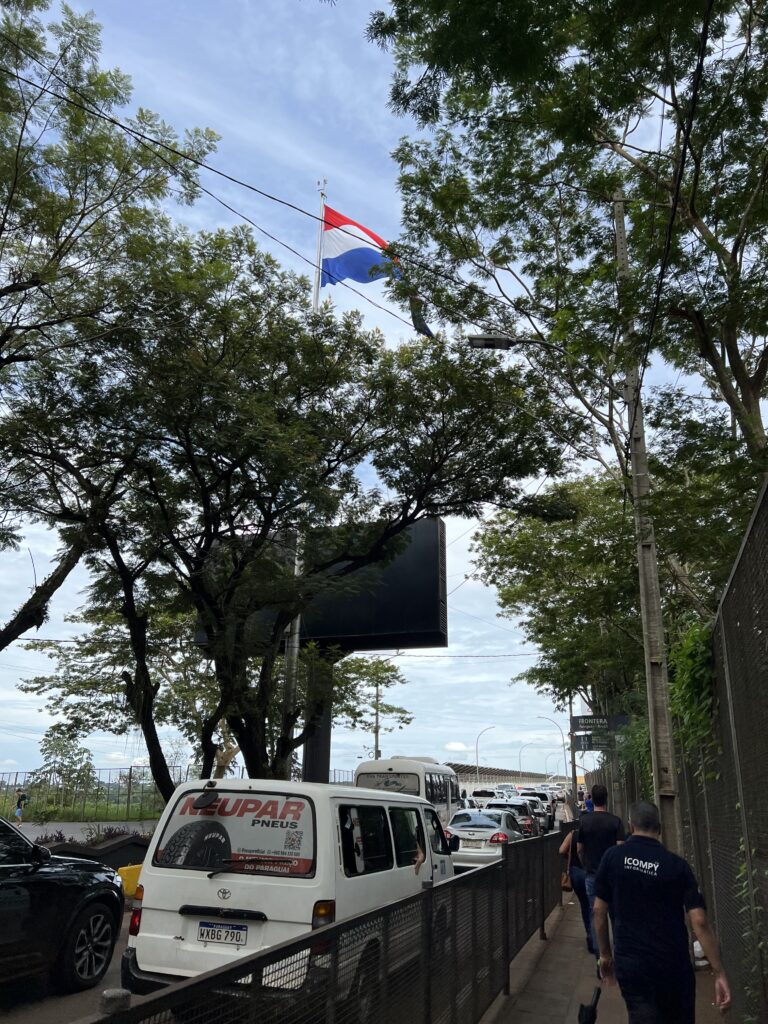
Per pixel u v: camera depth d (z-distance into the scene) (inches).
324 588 628.4
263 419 563.5
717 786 288.0
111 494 584.7
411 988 187.5
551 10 269.4
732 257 371.6
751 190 374.6
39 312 532.1
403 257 565.9
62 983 309.3
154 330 551.2
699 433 382.6
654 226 394.6
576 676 1112.2
